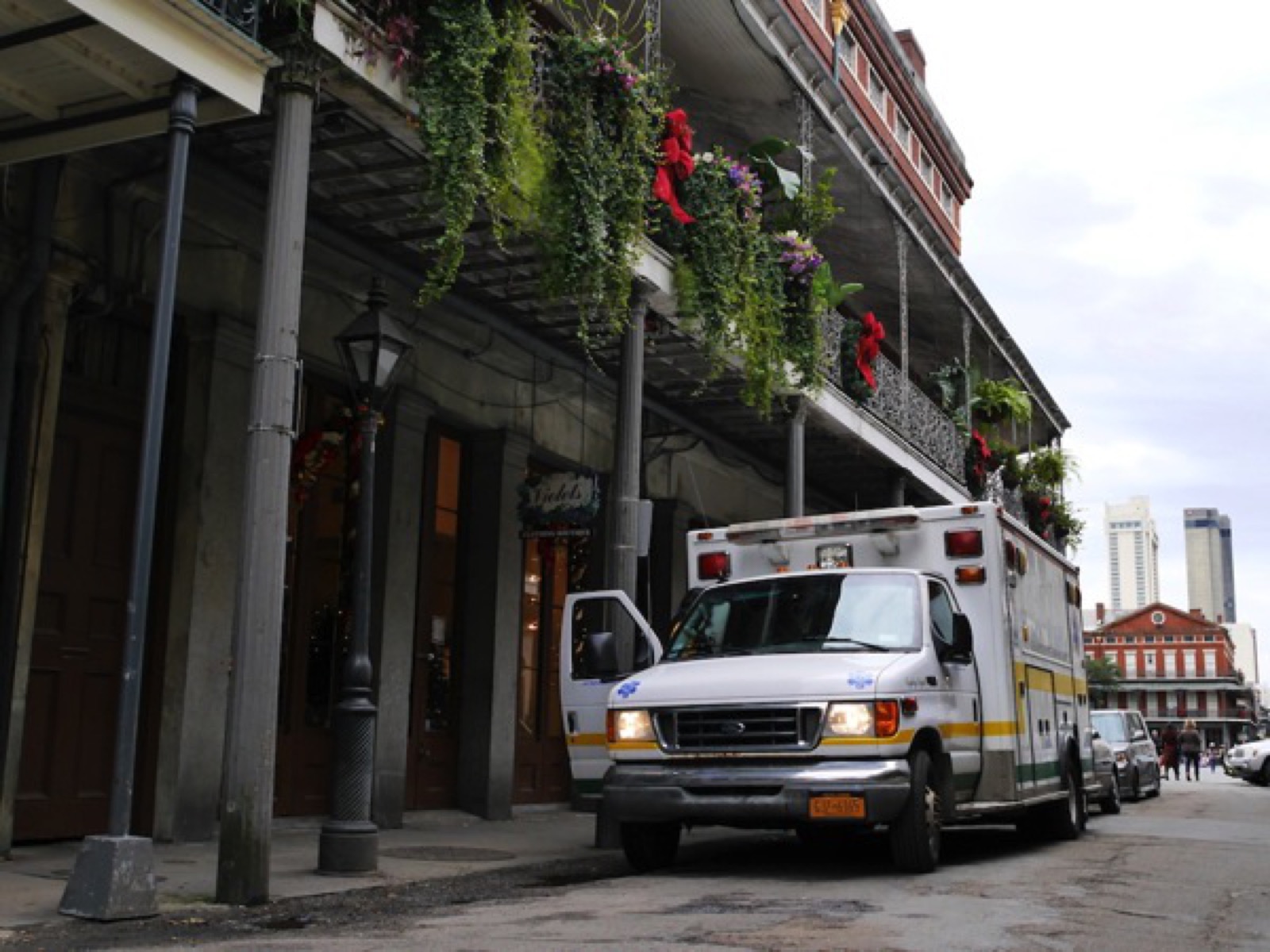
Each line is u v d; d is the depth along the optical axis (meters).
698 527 18.97
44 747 9.20
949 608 9.99
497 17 8.97
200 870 8.38
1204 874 9.08
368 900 7.43
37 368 8.83
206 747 10.11
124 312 9.79
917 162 27.73
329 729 11.90
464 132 8.36
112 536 9.87
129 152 9.45
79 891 6.47
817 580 9.70
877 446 17.33
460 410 13.62
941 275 19.70
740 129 16.17
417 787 13.16
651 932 6.06
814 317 13.95
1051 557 12.31
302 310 11.57
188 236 10.21
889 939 5.87
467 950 5.58
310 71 7.69
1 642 8.45
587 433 16.02
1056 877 8.70
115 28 6.57
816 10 21.38
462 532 14.16
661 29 13.85
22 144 7.87
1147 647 113.81
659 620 17.64
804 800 8.07
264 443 7.34
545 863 9.62
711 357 12.47
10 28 6.81
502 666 13.96
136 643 6.64
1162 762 37.12
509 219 9.58
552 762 15.41
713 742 8.47
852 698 8.21
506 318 13.21
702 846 11.12
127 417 10.03
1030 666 10.95
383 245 11.41
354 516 12.25
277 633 7.31
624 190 10.41
